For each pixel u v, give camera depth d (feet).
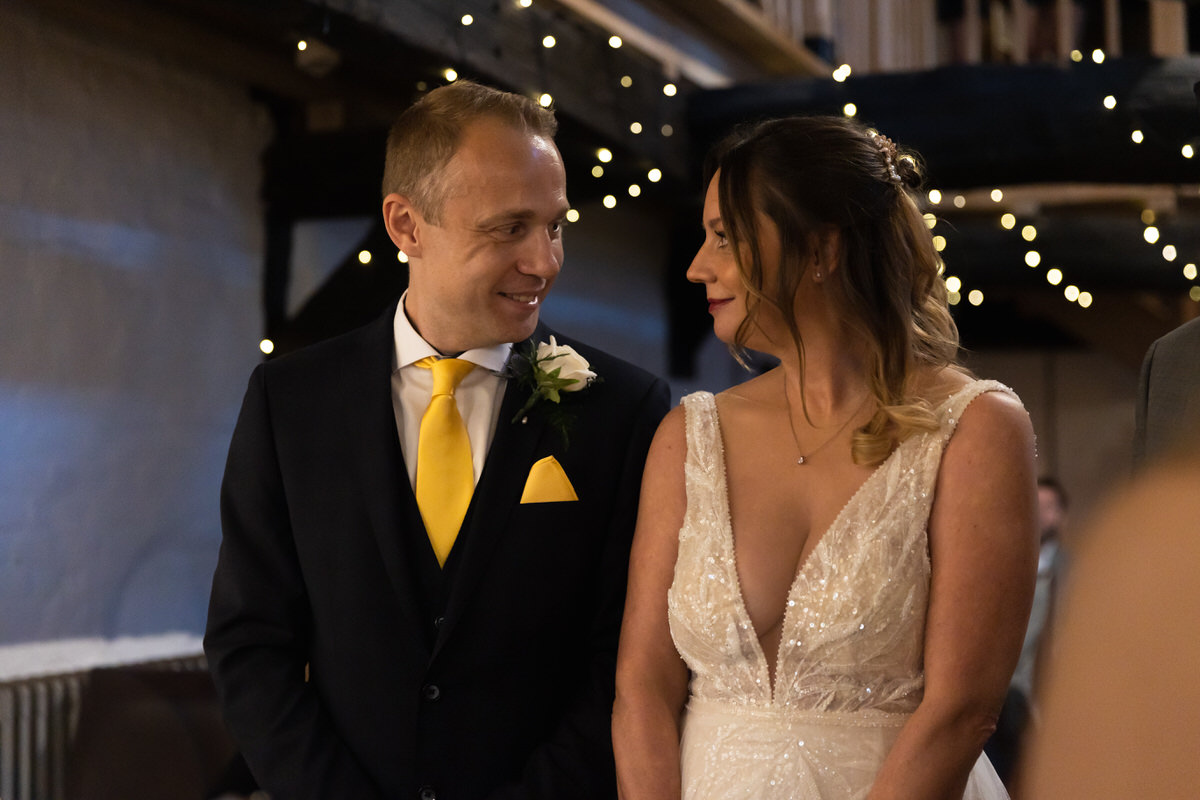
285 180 13.53
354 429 5.99
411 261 6.19
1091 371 25.62
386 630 5.71
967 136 13.24
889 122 13.64
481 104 5.96
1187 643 1.45
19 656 10.61
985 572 4.90
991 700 4.82
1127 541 1.53
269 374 6.30
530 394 6.14
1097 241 17.15
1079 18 20.02
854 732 5.02
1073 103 12.83
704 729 5.24
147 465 12.03
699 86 14.99
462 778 5.64
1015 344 25.29
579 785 5.54
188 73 12.58
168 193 12.32
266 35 12.15
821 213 5.28
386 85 13.46
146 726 10.47
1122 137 12.69
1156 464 1.61
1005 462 5.03
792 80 14.26
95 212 11.46
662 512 5.65
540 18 11.98
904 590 5.01
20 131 10.67
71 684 10.62
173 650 12.30
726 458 5.63
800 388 5.39
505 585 5.79
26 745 10.15
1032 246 17.15
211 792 9.89
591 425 6.16
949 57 22.71
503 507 5.88
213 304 12.91
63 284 11.09
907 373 5.37
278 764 5.56
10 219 10.58
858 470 5.29
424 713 5.65
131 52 11.86
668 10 16.38
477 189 5.73
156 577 12.14
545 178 5.88
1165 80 12.59
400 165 6.08
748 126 5.70
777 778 4.97
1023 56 18.92
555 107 11.98
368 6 9.68
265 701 5.70
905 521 5.06
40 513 10.84
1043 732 1.63
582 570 5.98
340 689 5.75
